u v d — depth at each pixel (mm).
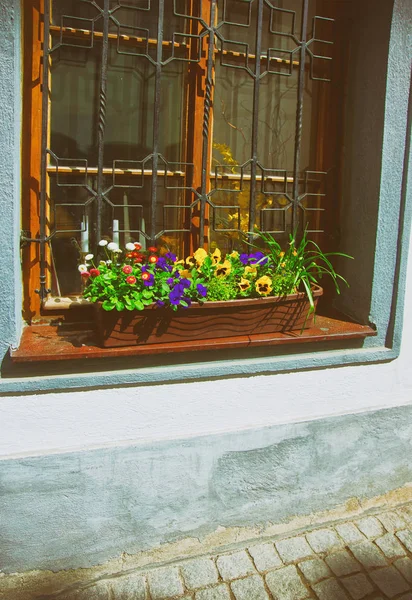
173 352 2592
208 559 2715
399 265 2992
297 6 2980
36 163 2570
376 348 3037
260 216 3006
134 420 2574
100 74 2670
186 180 2869
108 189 2648
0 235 2260
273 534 2889
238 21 2879
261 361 2744
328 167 3152
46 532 2500
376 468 3160
